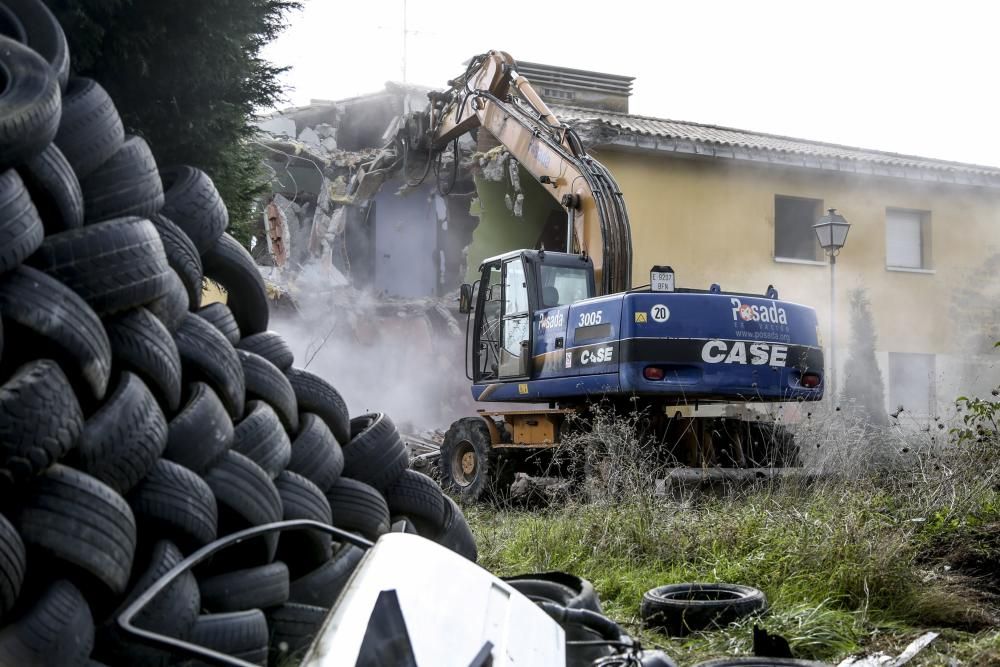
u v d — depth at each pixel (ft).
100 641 12.07
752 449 39.47
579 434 39.22
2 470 11.49
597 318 39.68
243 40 30.14
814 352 40.24
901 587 20.15
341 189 90.27
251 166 36.94
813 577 20.95
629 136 63.67
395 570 9.36
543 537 26.68
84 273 14.15
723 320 38.27
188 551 14.08
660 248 65.77
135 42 26.53
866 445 30.73
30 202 13.76
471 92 56.49
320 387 20.01
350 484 18.88
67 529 11.80
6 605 10.93
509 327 45.60
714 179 67.82
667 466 36.83
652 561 24.54
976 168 78.33
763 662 15.60
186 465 14.61
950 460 28.66
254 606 14.42
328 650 7.85
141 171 16.98
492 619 9.65
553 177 48.37
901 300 73.00
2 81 15.05
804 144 77.15
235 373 16.96
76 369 13.24
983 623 19.13
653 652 12.16
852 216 72.13
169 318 16.11
